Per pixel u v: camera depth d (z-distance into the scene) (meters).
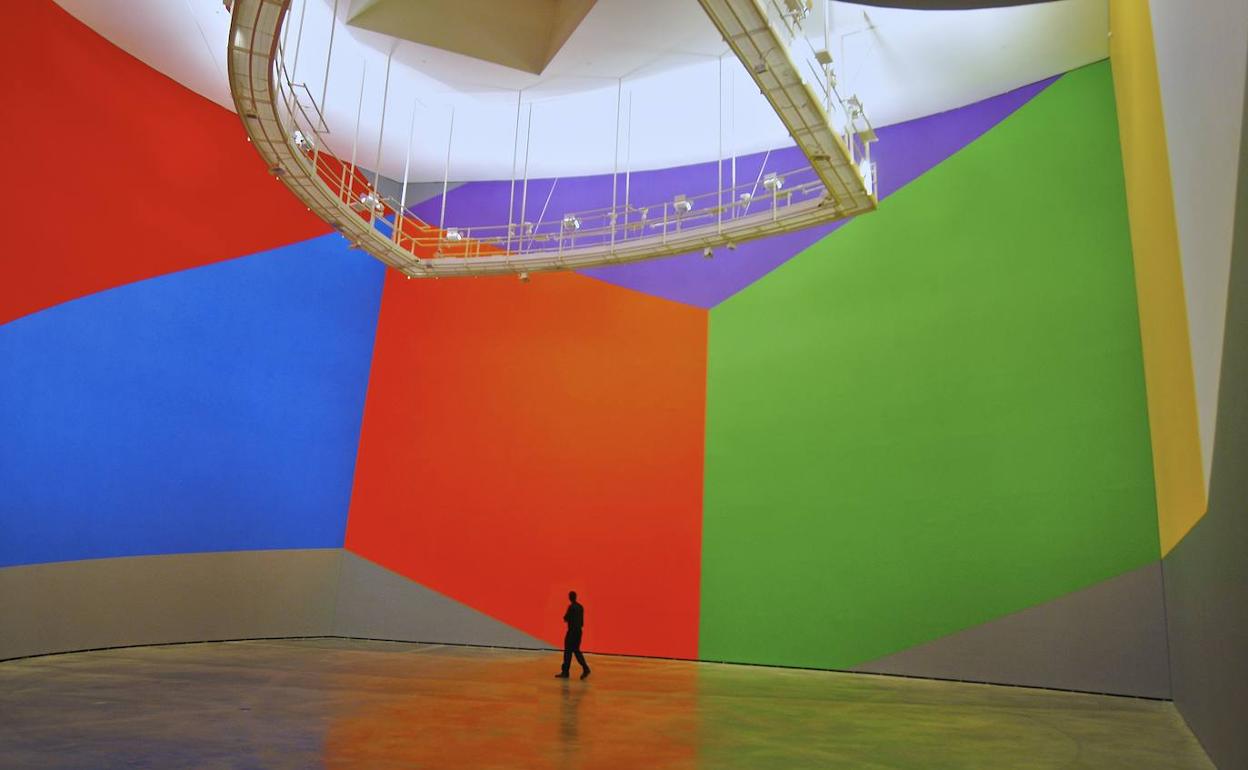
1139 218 10.70
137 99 12.97
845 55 13.70
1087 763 6.32
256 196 15.00
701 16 13.02
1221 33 4.98
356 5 13.55
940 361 13.41
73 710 7.21
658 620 14.72
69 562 11.36
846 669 13.12
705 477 15.01
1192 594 7.81
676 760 5.98
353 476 16.38
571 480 15.79
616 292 16.47
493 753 5.99
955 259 13.66
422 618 15.76
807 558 13.85
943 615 12.52
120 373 12.30
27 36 11.12
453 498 16.19
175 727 6.59
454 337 16.94
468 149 17.34
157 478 12.84
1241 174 4.34
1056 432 12.16
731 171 16.80
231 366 14.25
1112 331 12.05
